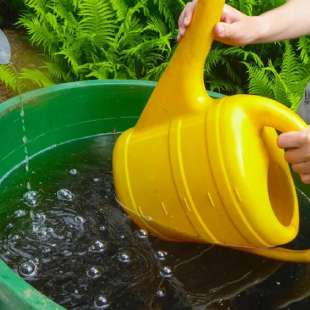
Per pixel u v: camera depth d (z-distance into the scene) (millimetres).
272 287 935
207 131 897
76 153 1377
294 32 1117
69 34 1963
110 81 1394
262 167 887
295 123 872
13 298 645
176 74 955
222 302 883
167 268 940
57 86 1311
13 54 2139
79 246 976
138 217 1018
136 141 1033
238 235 911
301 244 1085
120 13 1932
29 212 1078
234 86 2016
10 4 2436
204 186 897
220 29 911
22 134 1251
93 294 856
